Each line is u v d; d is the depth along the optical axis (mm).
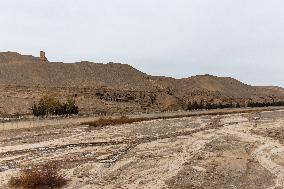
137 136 56531
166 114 89188
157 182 33031
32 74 117375
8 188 30203
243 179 34531
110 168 37594
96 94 111438
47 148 47219
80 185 31719
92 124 67938
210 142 51812
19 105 88312
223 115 91375
